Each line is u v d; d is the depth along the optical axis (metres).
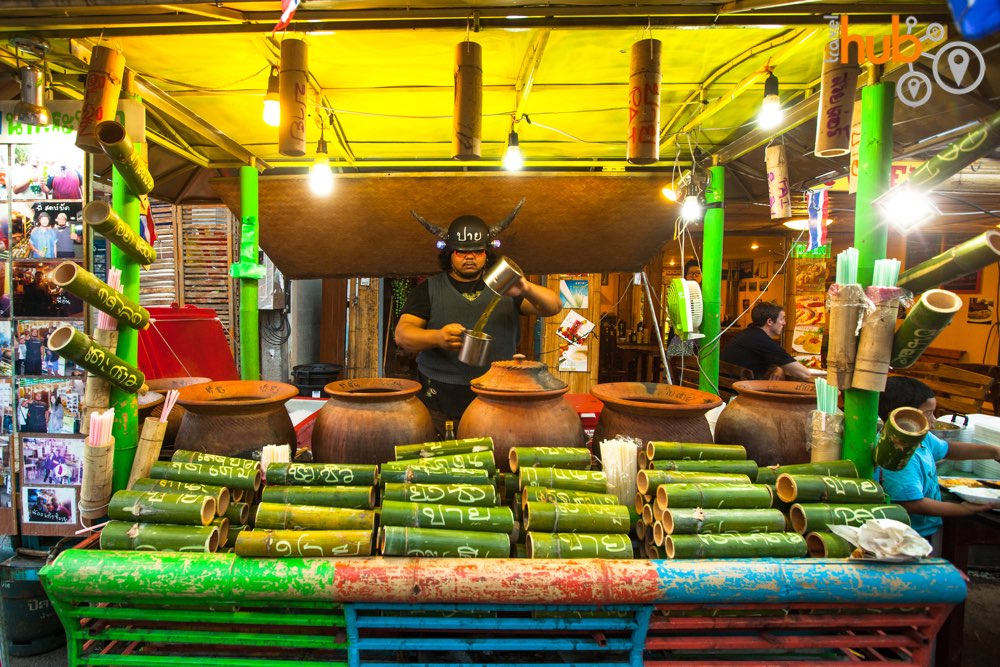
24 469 2.42
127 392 1.77
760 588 1.36
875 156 1.69
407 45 2.01
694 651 1.54
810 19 1.71
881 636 1.49
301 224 3.47
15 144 2.31
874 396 1.73
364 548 1.40
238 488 1.63
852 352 1.69
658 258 8.45
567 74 2.32
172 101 2.43
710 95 2.54
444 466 1.65
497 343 2.53
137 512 1.47
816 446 1.79
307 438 2.70
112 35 1.79
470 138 1.73
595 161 3.59
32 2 1.48
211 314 3.73
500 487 1.77
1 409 2.40
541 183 3.28
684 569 1.37
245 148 3.18
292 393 1.99
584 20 1.75
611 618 1.42
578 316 5.32
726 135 3.01
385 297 6.75
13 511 2.43
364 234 3.53
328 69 2.25
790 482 1.59
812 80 2.37
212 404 1.80
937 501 2.13
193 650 1.54
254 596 1.35
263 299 5.74
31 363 2.39
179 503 1.48
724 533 1.47
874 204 1.69
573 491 1.62
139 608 1.45
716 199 3.02
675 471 1.68
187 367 3.32
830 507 1.55
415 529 1.42
